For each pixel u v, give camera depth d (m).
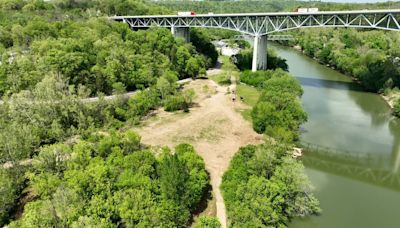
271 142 56.66
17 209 42.25
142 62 91.62
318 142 67.38
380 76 100.44
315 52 150.75
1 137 45.25
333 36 161.00
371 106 88.62
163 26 130.50
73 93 68.62
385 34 149.00
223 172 52.84
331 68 133.00
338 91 100.81
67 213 35.78
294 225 42.41
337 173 56.94
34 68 74.00
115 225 36.62
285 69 122.56
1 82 69.38
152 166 46.12
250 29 113.19
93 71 78.69
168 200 40.34
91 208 36.47
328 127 74.62
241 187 42.25
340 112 84.00
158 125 70.81
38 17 110.00
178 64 105.50
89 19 117.50
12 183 42.00
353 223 43.50
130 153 50.38
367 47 128.62
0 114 56.62
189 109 80.12
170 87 84.19
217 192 47.62
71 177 40.81
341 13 90.06
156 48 106.69
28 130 50.56
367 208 47.12
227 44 169.75
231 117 75.44
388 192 51.66
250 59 122.25
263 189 40.94
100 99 68.56
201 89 95.19
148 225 36.56
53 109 60.31
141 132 67.06
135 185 41.06
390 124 77.44
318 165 59.41
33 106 59.22
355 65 113.38
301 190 43.91
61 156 46.66
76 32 96.75
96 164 43.28
